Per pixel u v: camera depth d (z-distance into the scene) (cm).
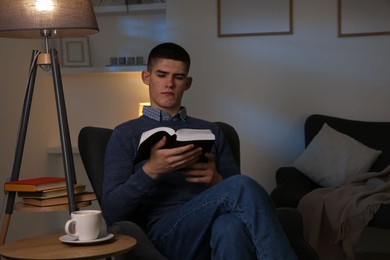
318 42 421
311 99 423
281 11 423
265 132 428
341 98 421
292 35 423
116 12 445
